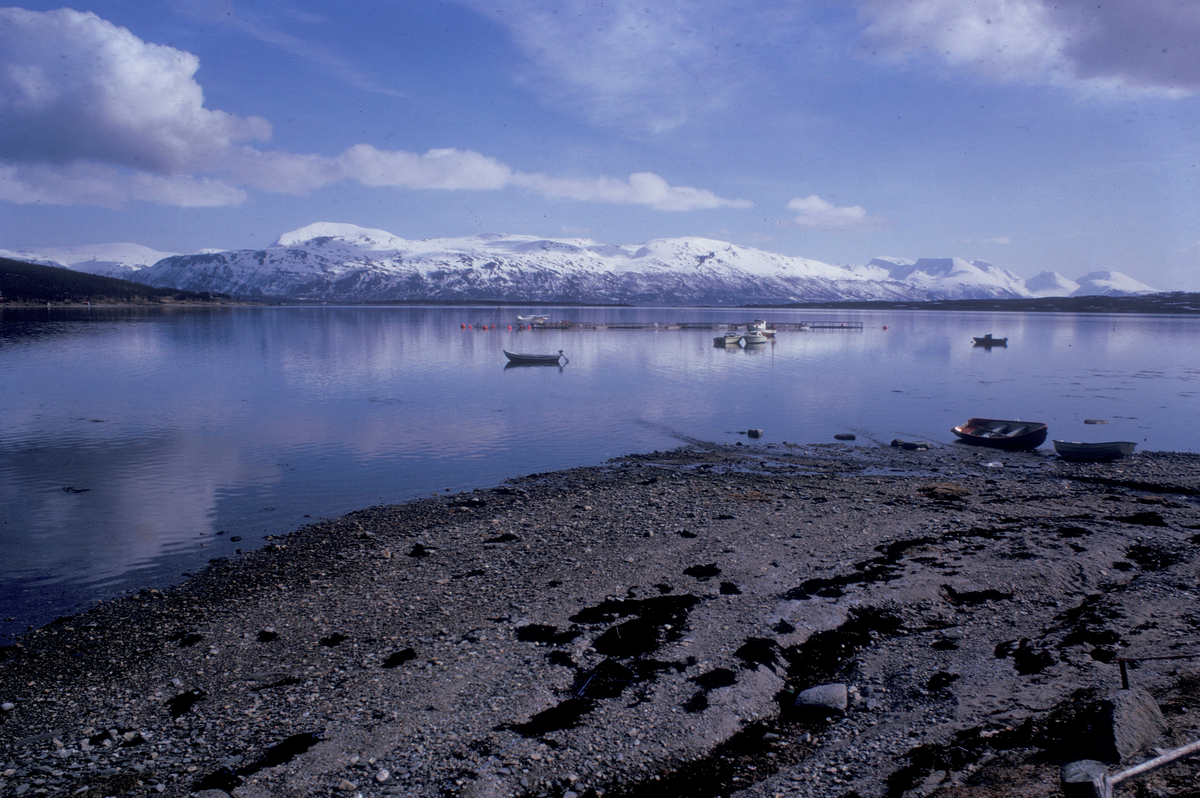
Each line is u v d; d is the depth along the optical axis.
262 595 16.19
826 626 13.16
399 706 11.04
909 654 12.05
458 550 18.72
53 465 29.88
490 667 12.14
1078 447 30.45
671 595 14.92
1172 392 53.62
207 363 74.50
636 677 11.53
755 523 20.31
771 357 87.94
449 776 9.27
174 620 14.98
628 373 68.62
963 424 38.75
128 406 45.88
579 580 16.14
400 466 30.17
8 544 20.11
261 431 37.91
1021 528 18.91
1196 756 7.52
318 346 100.62
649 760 9.49
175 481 27.47
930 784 8.24
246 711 11.16
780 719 10.45
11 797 9.03
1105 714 8.12
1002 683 10.70
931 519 20.39
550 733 10.13
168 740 10.43
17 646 13.85
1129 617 12.80
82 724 11.02
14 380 58.50
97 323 153.50
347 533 20.73
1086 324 199.25
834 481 26.48
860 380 62.31
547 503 23.41
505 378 63.94
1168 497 23.91
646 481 26.56
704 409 46.09
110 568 18.31
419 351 94.12
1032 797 7.41
